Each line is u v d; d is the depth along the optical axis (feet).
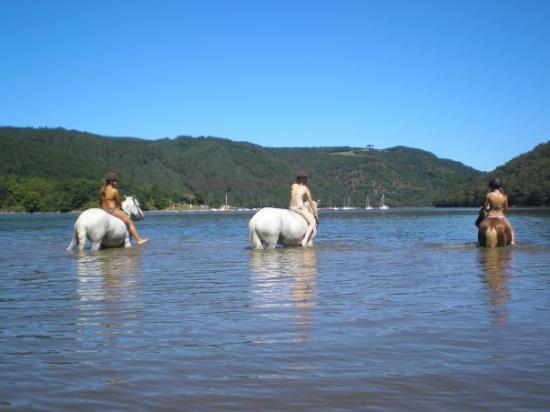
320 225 139.44
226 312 26.03
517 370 17.11
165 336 21.61
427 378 16.49
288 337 21.26
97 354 19.30
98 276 39.34
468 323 23.24
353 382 16.22
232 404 14.70
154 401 14.97
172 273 40.68
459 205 566.77
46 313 26.13
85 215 61.11
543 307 26.48
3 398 15.26
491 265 44.29
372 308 26.58
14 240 84.48
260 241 61.77
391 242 72.64
